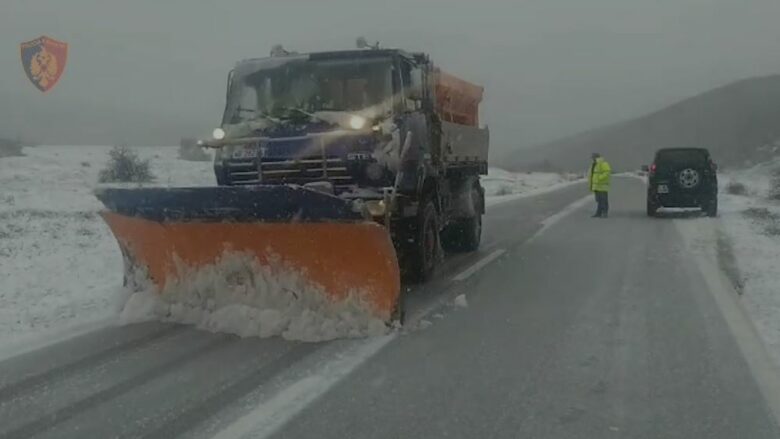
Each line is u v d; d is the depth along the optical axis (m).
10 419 4.79
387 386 5.33
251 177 8.36
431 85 9.70
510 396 5.12
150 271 7.71
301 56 8.88
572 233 15.26
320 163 8.20
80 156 33.66
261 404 4.99
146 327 7.16
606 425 4.60
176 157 36.81
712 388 5.25
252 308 6.98
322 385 5.36
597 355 6.08
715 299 8.17
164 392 5.26
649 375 5.55
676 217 19.00
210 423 4.67
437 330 6.93
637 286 9.05
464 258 11.75
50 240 13.23
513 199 27.38
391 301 6.76
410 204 8.84
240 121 8.78
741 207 21.91
